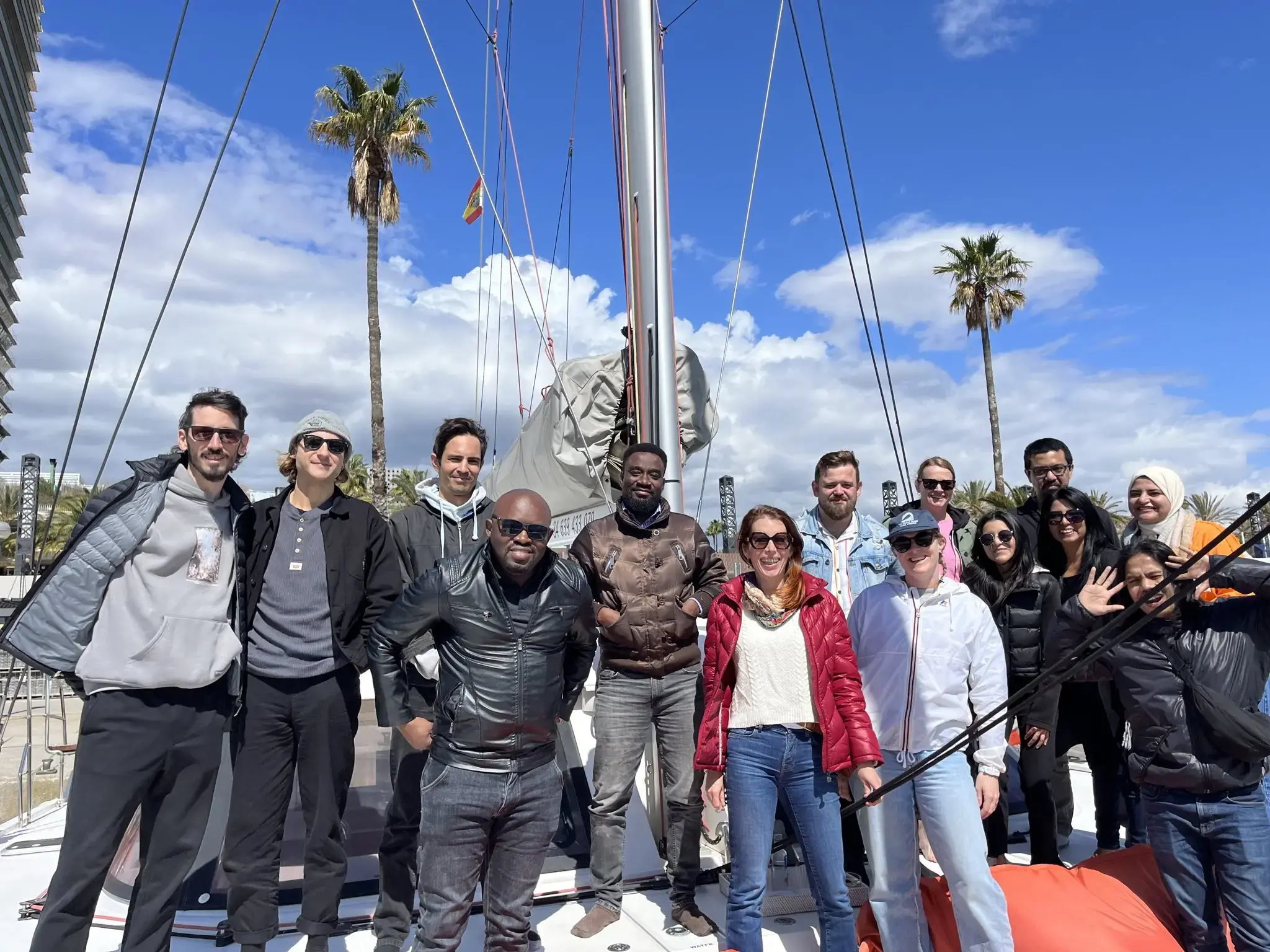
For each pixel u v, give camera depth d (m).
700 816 2.90
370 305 20.95
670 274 3.65
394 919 2.59
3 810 7.53
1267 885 2.41
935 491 3.53
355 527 2.58
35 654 2.19
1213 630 2.49
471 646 2.26
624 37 3.74
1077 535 3.27
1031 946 2.56
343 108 20.55
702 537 3.11
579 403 3.91
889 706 2.61
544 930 2.82
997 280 27.42
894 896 2.56
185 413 2.34
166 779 2.29
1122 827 4.06
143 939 2.26
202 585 2.32
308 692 2.47
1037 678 2.07
